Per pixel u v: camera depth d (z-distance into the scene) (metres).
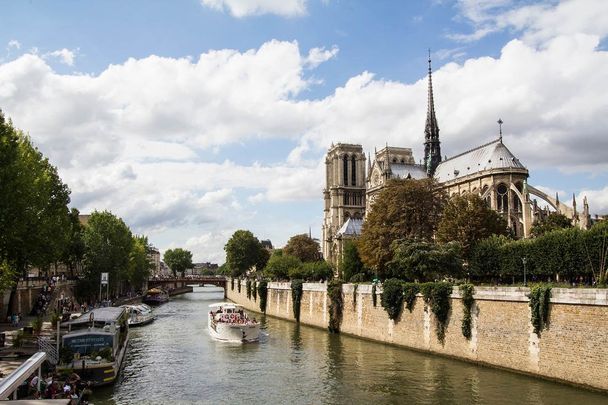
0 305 76.44
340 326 85.44
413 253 78.00
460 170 156.12
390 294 71.19
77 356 48.62
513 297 51.88
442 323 61.78
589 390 44.00
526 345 50.28
